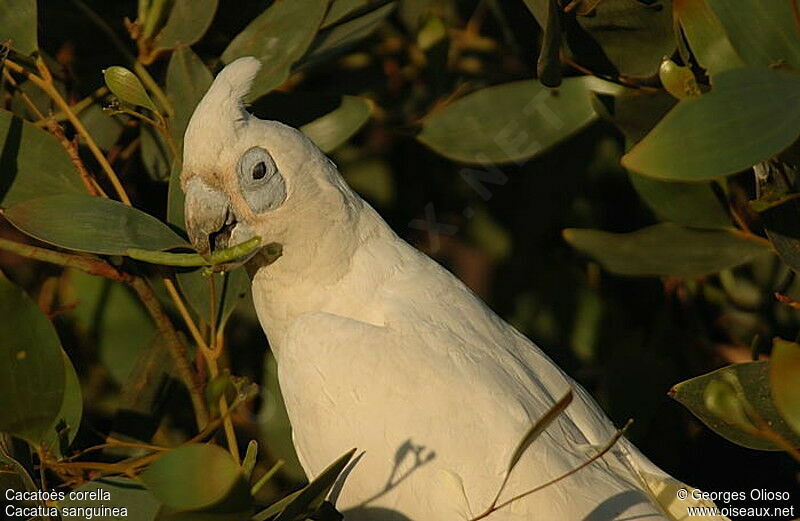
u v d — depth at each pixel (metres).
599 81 8.02
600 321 8.47
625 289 8.48
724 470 8.11
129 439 7.73
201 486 5.23
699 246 7.63
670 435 8.11
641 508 6.41
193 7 7.68
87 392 8.21
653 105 7.73
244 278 7.39
